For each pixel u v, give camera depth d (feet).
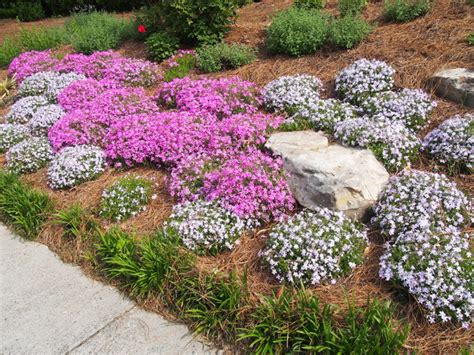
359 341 9.48
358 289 11.36
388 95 17.34
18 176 18.99
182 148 16.99
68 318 12.51
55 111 22.39
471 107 16.61
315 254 11.51
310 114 17.38
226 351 10.93
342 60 20.90
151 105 21.09
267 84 20.52
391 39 20.80
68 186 17.54
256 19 29.09
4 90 28.71
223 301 11.27
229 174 14.24
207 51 24.29
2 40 43.86
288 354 10.19
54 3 52.08
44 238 15.93
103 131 19.81
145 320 12.12
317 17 22.85
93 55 27.96
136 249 13.37
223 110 19.20
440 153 14.76
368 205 13.39
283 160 14.89
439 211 12.32
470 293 10.08
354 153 14.64
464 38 19.08
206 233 13.16
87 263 14.39
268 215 13.92
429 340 9.96
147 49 27.99
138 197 15.65
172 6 25.58
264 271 12.26
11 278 14.35
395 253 11.37
